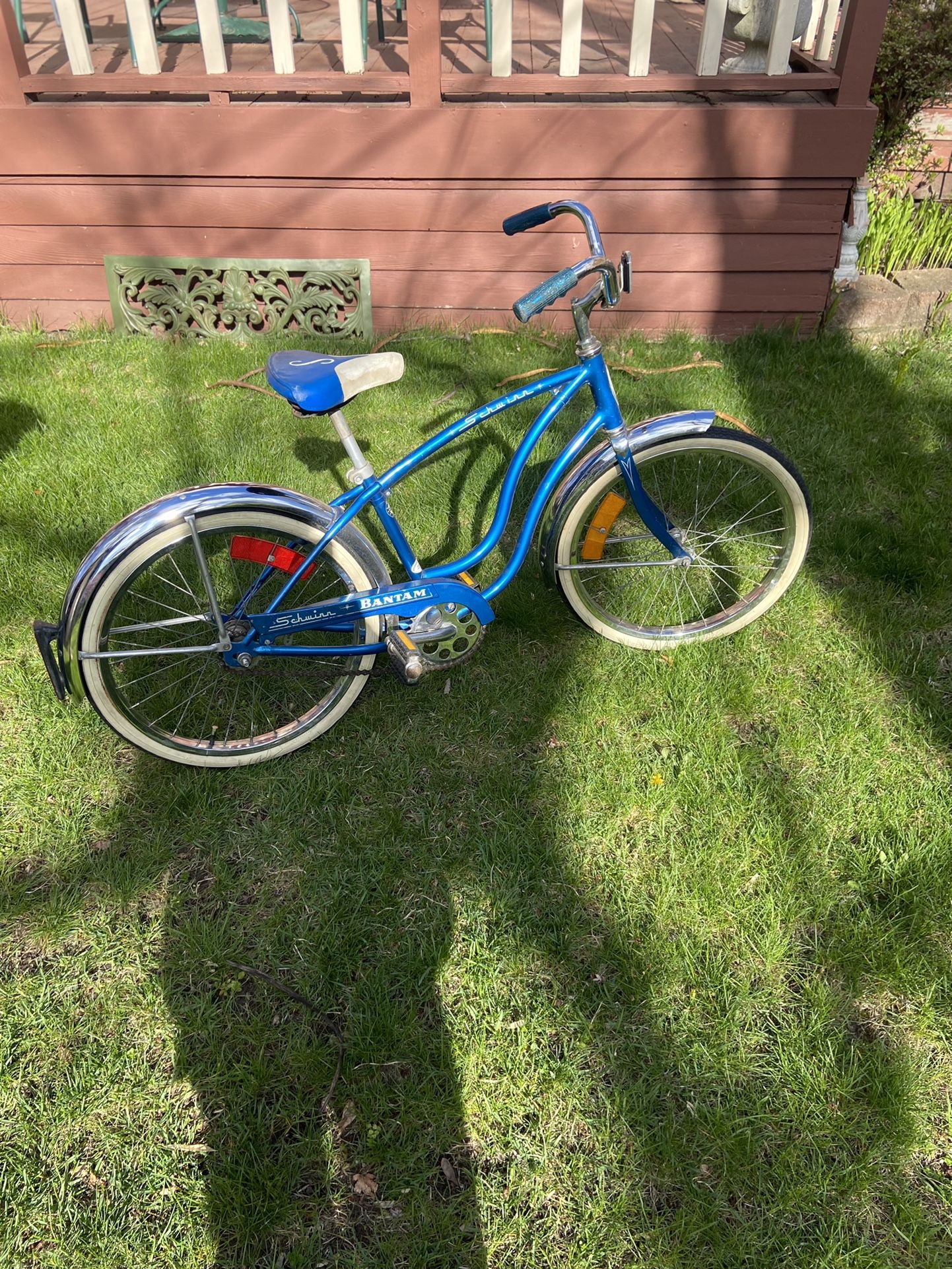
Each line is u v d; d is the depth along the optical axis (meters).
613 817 2.35
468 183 4.02
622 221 4.11
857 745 2.53
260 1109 1.81
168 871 2.23
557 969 2.04
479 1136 1.78
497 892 2.18
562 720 2.60
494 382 4.00
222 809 2.37
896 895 2.14
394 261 4.23
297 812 2.36
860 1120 1.79
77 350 4.26
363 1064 1.88
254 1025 1.93
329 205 4.09
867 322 4.47
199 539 2.19
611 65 4.71
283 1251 1.64
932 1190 1.71
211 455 3.55
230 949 2.06
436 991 2.00
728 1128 1.77
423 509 3.31
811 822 2.33
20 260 4.29
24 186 4.10
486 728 2.57
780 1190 1.70
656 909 2.14
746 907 2.14
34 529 3.18
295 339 4.36
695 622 2.87
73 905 2.14
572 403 3.83
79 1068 1.86
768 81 3.82
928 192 5.63
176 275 4.29
